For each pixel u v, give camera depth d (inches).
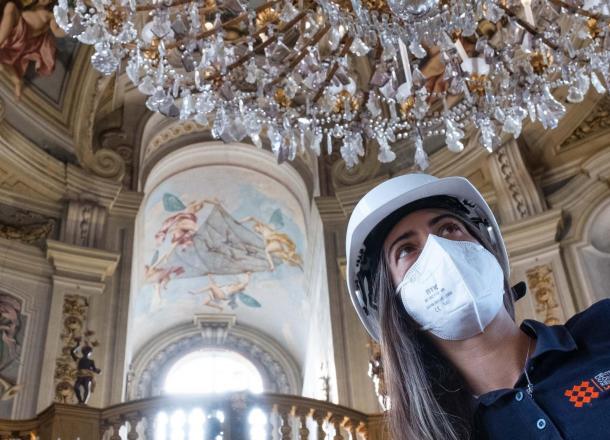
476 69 326.3
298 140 563.5
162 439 385.7
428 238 91.0
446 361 89.4
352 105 325.1
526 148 494.6
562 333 80.9
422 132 333.1
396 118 326.3
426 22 261.3
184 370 728.3
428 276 89.3
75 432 371.6
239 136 309.1
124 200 521.0
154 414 386.0
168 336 738.2
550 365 79.6
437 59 506.9
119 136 557.0
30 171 491.8
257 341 745.6
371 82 305.0
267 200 633.6
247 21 311.3
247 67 295.9
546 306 441.7
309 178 583.8
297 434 533.0
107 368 450.6
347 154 323.0
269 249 668.7
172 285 695.1
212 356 737.0
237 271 689.6
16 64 501.7
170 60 389.1
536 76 313.4
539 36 306.5
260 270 686.5
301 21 310.3
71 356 442.6
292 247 656.4
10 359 431.8
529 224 465.7
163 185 611.2
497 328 86.8
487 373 85.9
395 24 266.4
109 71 277.7
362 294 99.0
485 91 325.4
